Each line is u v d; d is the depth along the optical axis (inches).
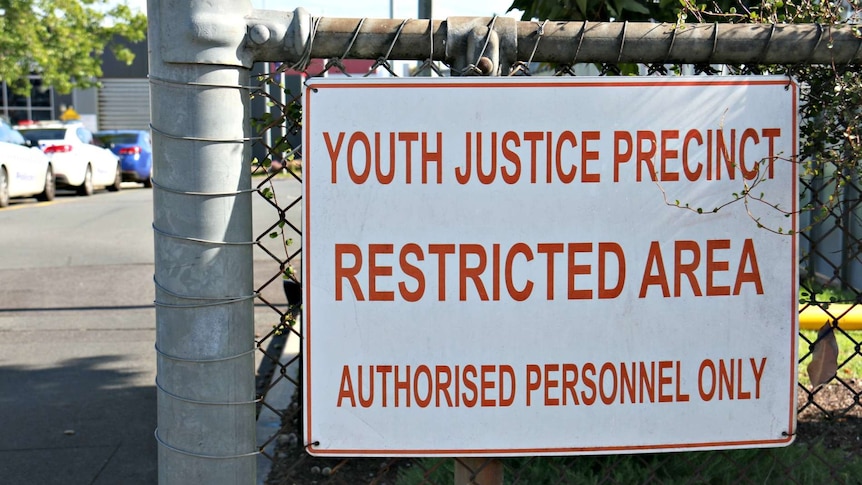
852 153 101.7
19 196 800.9
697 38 98.6
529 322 94.7
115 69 1818.4
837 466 148.6
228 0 90.4
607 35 97.9
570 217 94.0
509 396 95.4
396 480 164.9
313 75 97.0
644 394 96.7
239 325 94.3
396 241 93.1
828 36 99.4
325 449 94.8
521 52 97.9
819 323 221.1
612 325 95.5
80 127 930.7
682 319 96.3
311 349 93.8
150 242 524.1
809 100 108.2
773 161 96.3
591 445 96.7
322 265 93.0
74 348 290.5
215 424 94.3
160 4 89.7
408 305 93.8
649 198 94.8
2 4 1186.6
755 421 98.5
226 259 92.8
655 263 95.5
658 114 94.3
